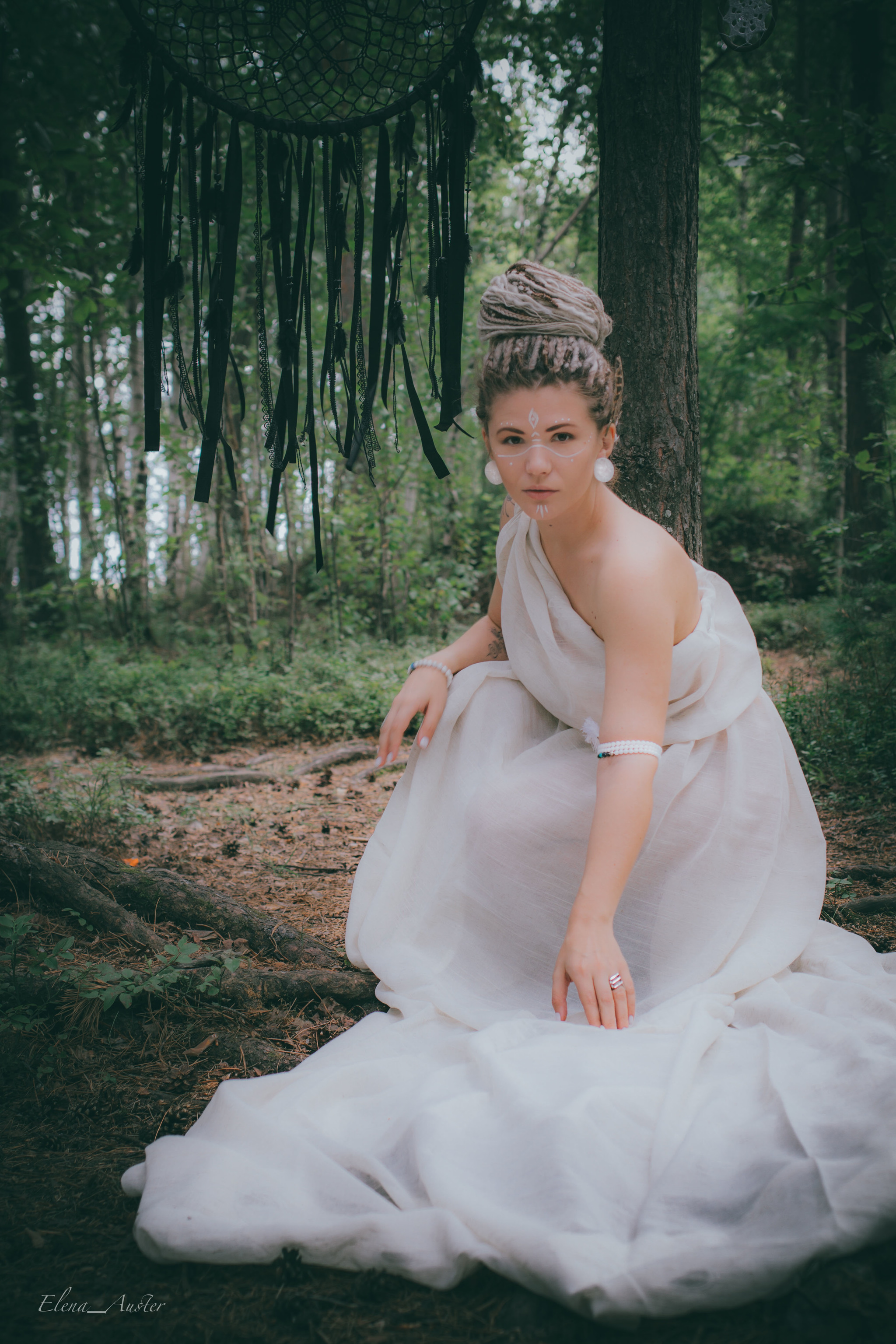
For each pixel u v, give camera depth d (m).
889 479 7.21
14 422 12.06
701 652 2.09
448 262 2.15
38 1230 1.57
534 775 2.16
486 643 2.44
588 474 1.86
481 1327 1.30
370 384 2.16
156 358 2.14
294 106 2.13
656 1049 1.80
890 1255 1.30
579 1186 1.41
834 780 4.96
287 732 7.43
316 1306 1.34
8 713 7.39
